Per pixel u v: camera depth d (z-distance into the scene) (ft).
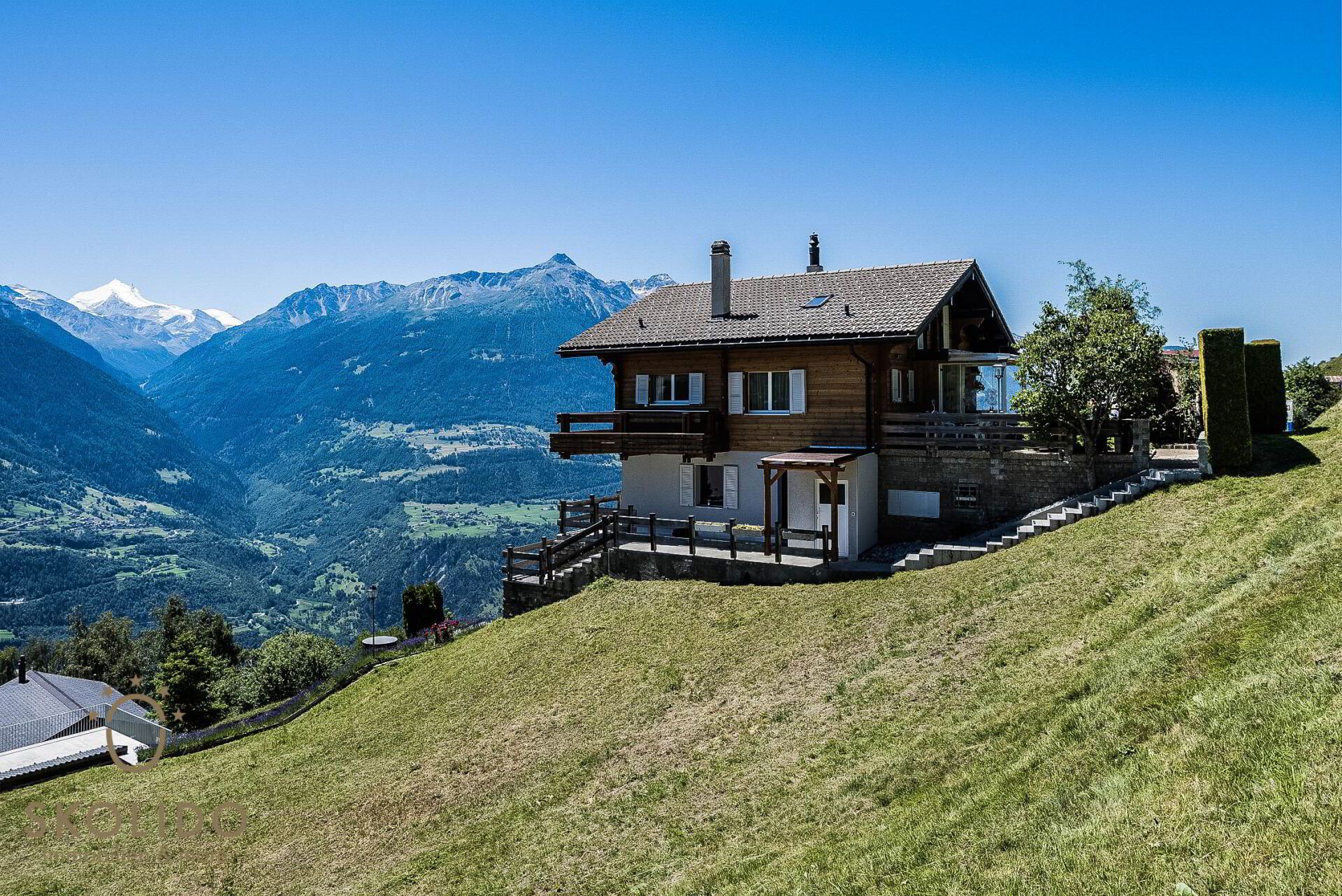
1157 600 48.91
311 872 52.03
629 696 63.57
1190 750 31.07
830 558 78.64
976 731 41.70
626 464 103.14
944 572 69.21
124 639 319.68
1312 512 52.06
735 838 41.24
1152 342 76.79
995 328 114.01
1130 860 26.45
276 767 74.33
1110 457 78.38
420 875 47.11
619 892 39.65
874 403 88.99
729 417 96.22
